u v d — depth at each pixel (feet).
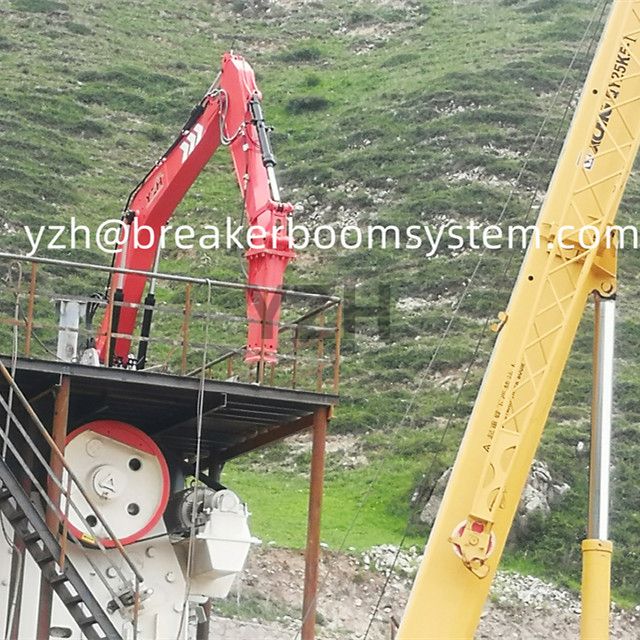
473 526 56.49
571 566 139.64
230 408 69.87
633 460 161.38
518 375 58.80
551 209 61.21
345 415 173.58
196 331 196.95
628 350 189.26
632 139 62.08
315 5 371.97
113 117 285.02
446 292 207.00
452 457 158.20
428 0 365.40
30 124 268.00
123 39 336.29
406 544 139.54
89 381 64.03
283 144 278.05
